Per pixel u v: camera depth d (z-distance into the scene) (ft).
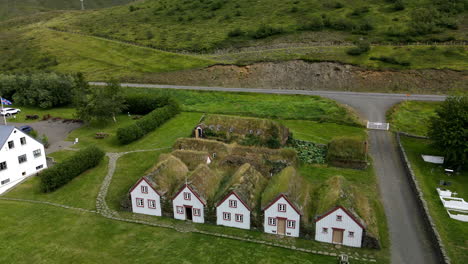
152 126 274.36
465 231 149.38
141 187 164.86
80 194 186.09
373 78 342.44
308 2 542.98
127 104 315.37
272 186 160.35
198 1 644.69
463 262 131.34
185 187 157.99
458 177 196.34
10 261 136.15
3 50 546.67
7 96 364.58
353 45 404.16
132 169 213.46
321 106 302.66
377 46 392.06
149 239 149.48
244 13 554.87
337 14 488.02
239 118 241.76
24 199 181.68
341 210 140.56
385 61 358.43
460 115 196.34
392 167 209.46
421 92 318.04
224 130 238.48
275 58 390.63
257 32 467.11
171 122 292.40
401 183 192.03
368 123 265.13
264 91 349.41
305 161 215.92
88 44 527.81
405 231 152.46
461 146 194.49
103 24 615.98
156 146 246.27
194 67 410.31
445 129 198.08
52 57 495.82
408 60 353.72
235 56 422.41
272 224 151.43
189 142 214.07
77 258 137.69
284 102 319.06
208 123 245.24
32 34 601.62
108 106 287.69
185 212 162.81
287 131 239.91
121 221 162.91
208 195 160.76
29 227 157.28
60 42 547.90
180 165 182.80
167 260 136.46
